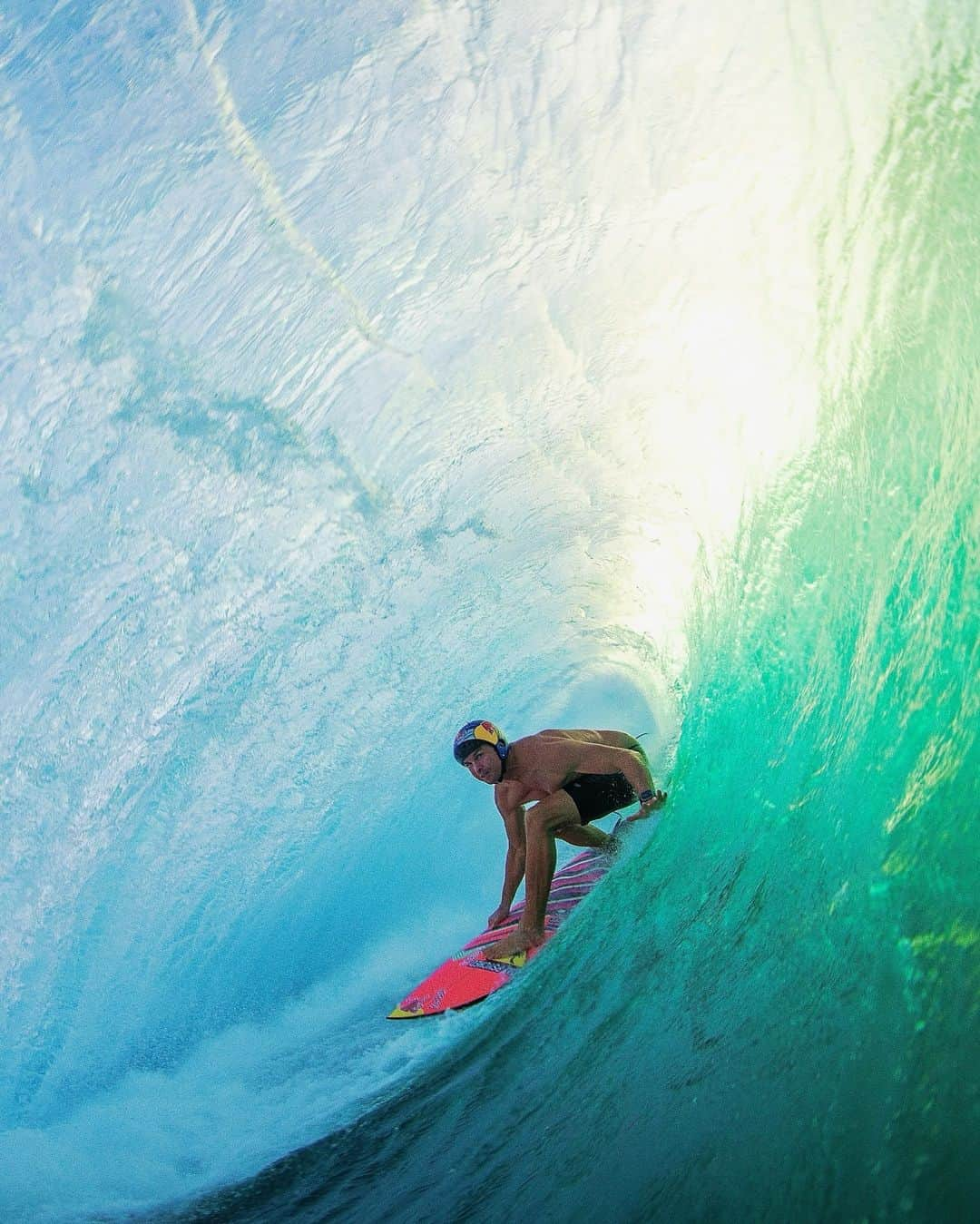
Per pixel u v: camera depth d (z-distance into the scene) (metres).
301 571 5.23
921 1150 1.54
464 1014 3.45
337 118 4.94
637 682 6.57
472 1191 2.23
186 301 4.94
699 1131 1.90
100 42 4.86
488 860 5.14
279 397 5.15
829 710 3.15
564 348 5.34
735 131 4.49
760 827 2.92
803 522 4.19
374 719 5.39
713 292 4.84
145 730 4.64
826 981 2.03
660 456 5.68
